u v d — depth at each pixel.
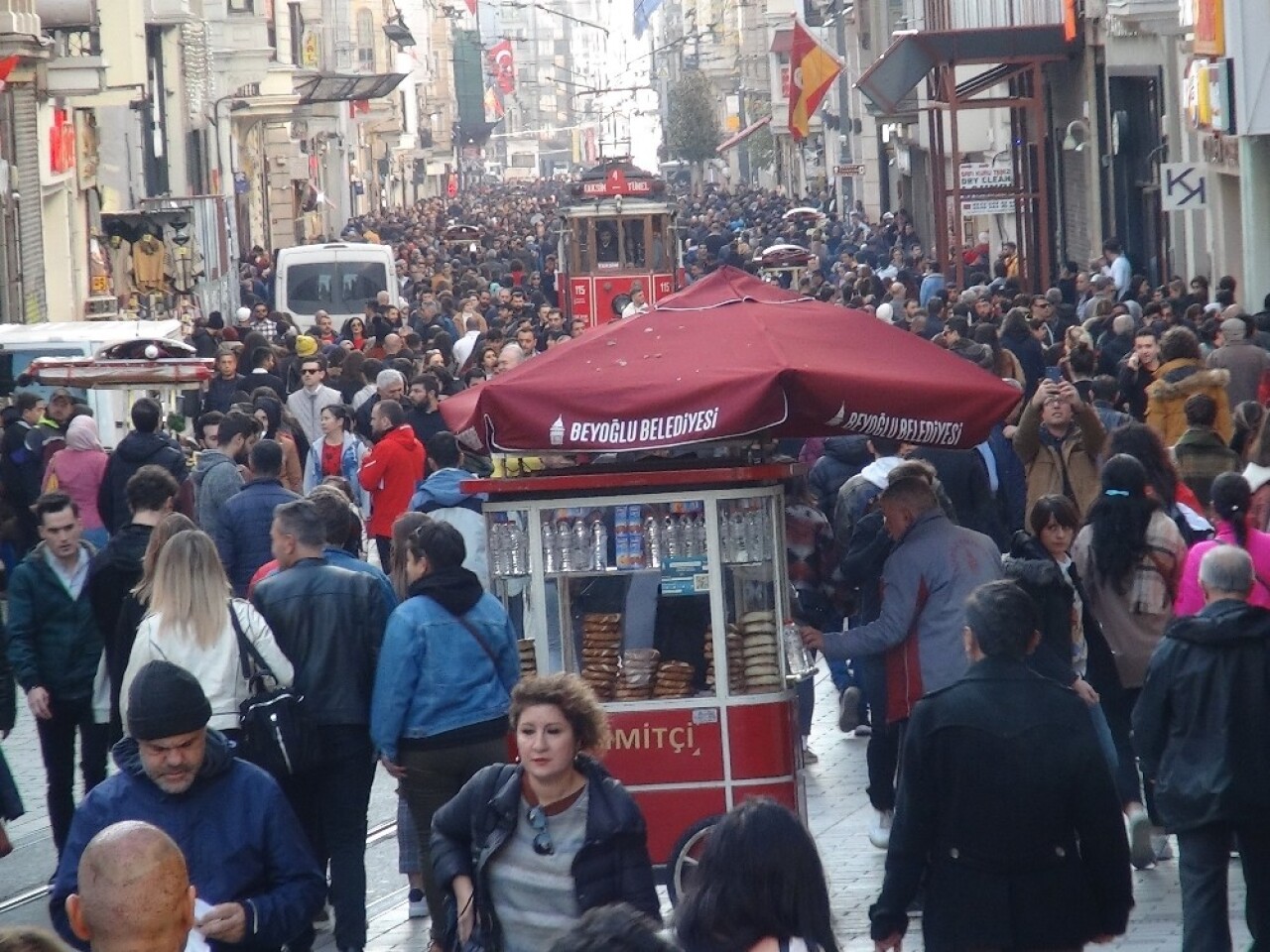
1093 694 28.62
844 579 30.59
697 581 26.98
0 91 94.06
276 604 27.19
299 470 52.84
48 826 37.16
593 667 27.31
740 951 14.33
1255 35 79.19
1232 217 94.50
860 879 30.19
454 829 19.52
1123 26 104.56
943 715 19.91
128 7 117.12
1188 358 44.03
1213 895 23.67
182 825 18.86
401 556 30.31
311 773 27.45
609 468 27.52
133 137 140.00
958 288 106.94
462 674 25.94
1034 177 134.00
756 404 25.38
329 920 29.88
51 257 117.81
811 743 40.03
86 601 31.95
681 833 27.14
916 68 110.31
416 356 76.12
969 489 35.91
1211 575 23.77
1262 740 23.33
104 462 48.84
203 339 80.81
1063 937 19.86
